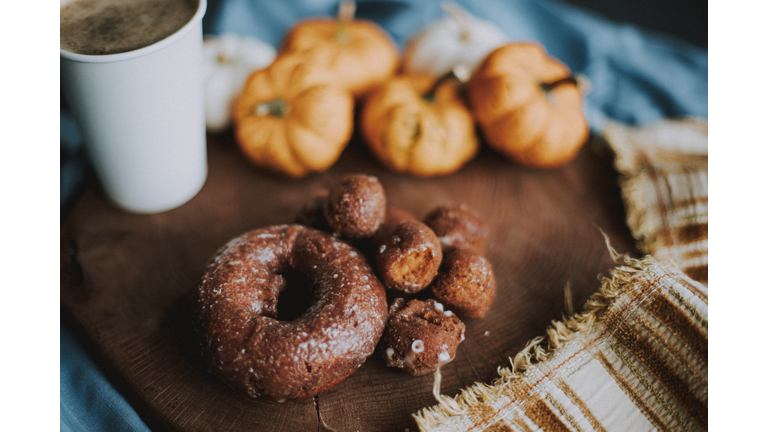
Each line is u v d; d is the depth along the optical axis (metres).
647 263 0.41
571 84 0.46
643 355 0.38
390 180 0.48
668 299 0.39
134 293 0.41
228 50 0.50
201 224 0.45
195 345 0.39
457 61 0.50
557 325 0.40
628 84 0.55
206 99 0.48
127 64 0.37
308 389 0.36
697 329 0.38
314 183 0.47
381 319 0.37
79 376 0.39
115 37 0.38
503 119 0.46
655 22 0.64
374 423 0.37
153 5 0.40
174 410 0.37
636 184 0.47
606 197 0.48
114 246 0.43
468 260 0.39
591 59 0.56
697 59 0.56
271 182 0.47
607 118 0.53
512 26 0.58
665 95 0.54
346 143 0.48
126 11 0.40
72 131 0.49
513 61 0.47
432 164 0.47
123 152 0.41
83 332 0.40
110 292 0.41
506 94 0.45
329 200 0.39
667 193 0.46
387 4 0.59
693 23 0.64
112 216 0.45
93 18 0.39
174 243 0.44
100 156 0.42
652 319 0.39
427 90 0.47
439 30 0.51
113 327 0.40
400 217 0.41
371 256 0.40
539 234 0.45
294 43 0.50
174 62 0.38
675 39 0.62
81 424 0.38
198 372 0.38
